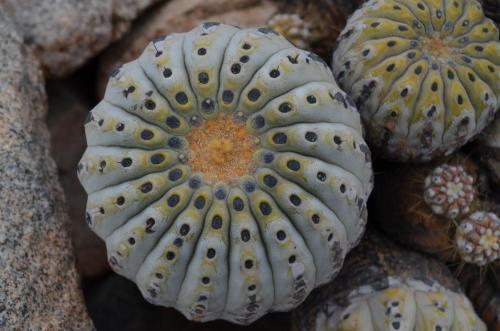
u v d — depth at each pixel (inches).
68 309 23.2
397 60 22.3
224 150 20.3
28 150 24.3
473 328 23.8
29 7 27.2
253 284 20.5
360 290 23.9
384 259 24.5
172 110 20.6
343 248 21.4
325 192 20.4
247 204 20.1
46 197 24.0
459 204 23.5
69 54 27.5
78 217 28.0
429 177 23.9
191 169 20.4
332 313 24.0
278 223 20.1
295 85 20.7
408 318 23.1
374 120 23.1
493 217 23.7
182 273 20.6
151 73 20.9
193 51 20.8
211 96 20.6
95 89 29.4
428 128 22.6
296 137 20.2
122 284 27.9
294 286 21.1
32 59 26.7
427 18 22.8
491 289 25.8
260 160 20.4
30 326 22.1
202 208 20.0
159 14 28.0
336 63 23.8
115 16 27.6
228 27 21.6
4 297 21.9
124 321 27.4
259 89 20.4
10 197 23.2
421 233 24.5
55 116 28.4
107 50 28.4
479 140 24.7
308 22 26.9
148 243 20.5
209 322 26.8
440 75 22.2
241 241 20.0
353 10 26.9
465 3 23.4
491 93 22.7
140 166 20.4
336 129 20.7
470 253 23.6
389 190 24.9
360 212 21.5
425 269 24.4
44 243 23.4
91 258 28.3
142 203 20.4
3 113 24.5
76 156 28.4
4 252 22.5
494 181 25.0
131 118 20.7
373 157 24.7
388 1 23.2
